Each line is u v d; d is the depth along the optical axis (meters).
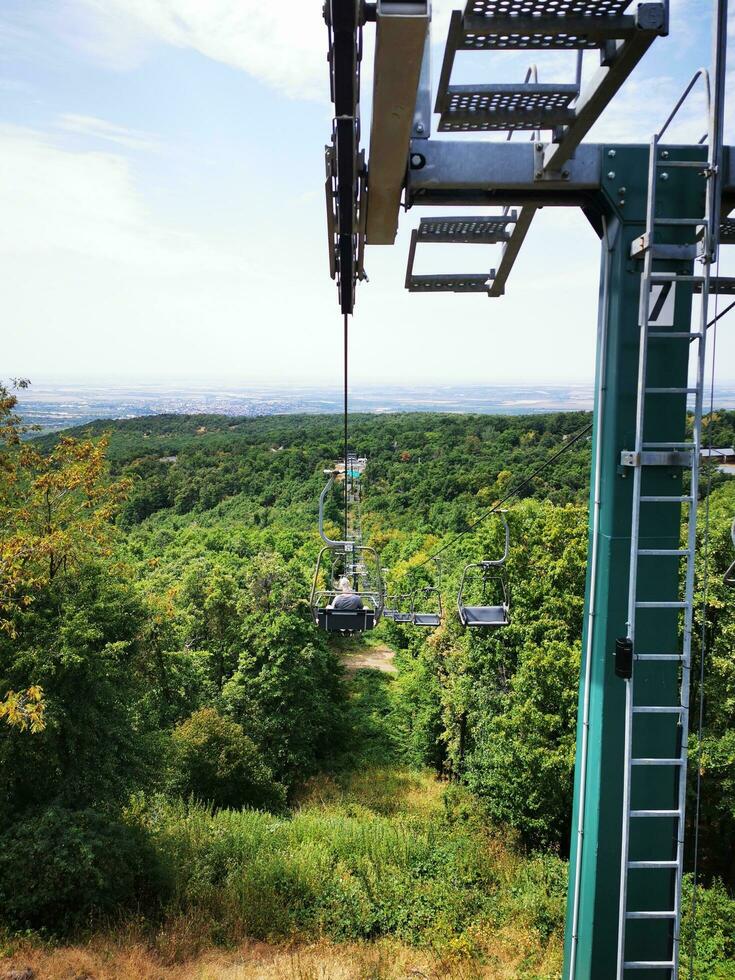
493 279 5.66
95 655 12.30
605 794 4.95
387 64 3.16
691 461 4.60
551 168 4.44
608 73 3.48
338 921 10.72
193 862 12.30
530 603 18.36
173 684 21.70
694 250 4.58
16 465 15.07
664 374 4.73
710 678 16.22
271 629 25.34
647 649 4.86
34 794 11.96
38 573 13.45
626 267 4.68
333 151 3.91
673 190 4.61
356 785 23.45
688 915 11.37
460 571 30.56
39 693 10.69
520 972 9.45
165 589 32.12
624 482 4.82
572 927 5.20
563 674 16.73
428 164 4.53
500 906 11.52
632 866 4.81
